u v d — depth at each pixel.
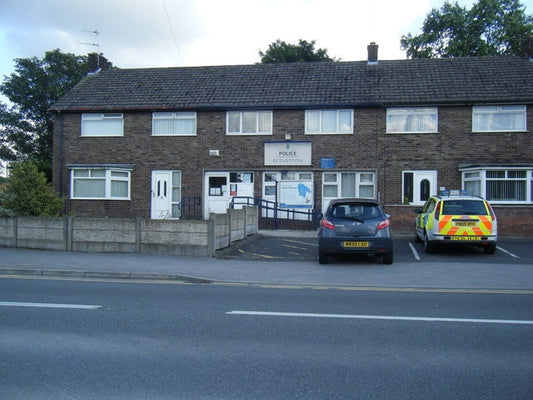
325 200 21.28
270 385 4.48
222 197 21.91
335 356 5.27
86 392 4.32
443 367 4.94
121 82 24.38
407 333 6.16
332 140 21.14
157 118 22.28
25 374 4.74
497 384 4.50
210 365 4.99
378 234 11.82
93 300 8.11
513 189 19.19
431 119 20.58
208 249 13.26
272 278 10.41
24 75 37.75
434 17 35.84
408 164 20.61
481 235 13.20
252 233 17.38
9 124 37.91
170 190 22.19
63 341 5.79
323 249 11.93
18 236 14.67
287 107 21.27
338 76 22.91
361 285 9.70
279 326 6.48
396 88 21.42
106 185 22.03
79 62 39.16
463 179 20.19
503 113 20.12
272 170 21.55
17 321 6.68
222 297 8.45
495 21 34.00
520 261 12.69
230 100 21.86
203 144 21.95
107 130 22.64
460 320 6.81
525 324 6.62
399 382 4.55
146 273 10.65
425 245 14.21
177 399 4.18
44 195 15.70
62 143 22.81
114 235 13.80
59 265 11.53
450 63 22.91
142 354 5.32
